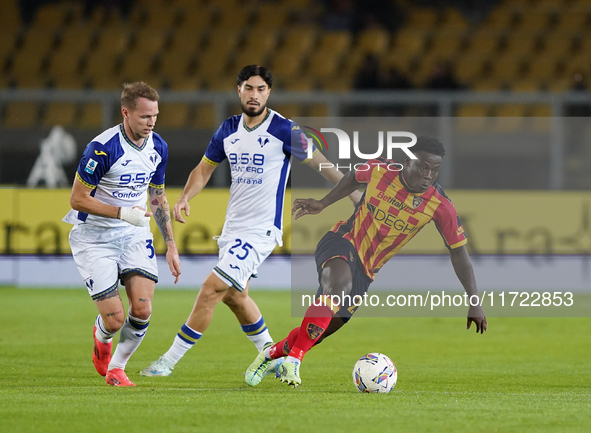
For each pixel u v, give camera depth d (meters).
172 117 44.78
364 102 40.22
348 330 30.62
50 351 24.77
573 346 27.03
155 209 19.25
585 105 40.25
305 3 62.69
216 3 62.66
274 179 19.36
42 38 58.19
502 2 63.03
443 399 16.34
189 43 58.09
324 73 57.25
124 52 57.53
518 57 57.44
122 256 18.50
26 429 13.18
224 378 20.03
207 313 19.28
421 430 13.25
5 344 26.06
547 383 19.88
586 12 61.44
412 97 40.22
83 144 40.81
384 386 17.27
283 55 57.62
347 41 58.44
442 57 57.75
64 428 13.25
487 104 48.25
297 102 40.31
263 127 19.27
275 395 16.66
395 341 28.06
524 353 25.50
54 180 40.91
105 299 18.00
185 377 20.08
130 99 17.27
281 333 29.39
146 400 15.70
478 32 59.38
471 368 22.47
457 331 30.52
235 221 19.39
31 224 40.78
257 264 19.34
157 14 61.72
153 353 24.83
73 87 55.19
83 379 19.58
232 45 57.91
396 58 57.75
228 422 13.69
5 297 37.84
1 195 40.62
